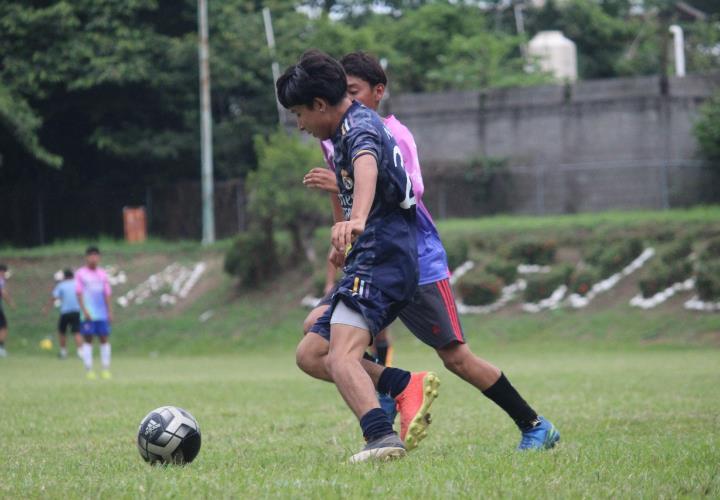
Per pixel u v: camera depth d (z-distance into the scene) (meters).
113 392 40.28
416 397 17.38
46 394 39.47
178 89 137.62
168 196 129.62
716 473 15.27
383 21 168.25
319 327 17.34
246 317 98.88
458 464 16.05
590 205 113.69
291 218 103.38
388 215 16.28
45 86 132.50
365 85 20.08
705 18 177.38
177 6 138.88
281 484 14.03
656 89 112.00
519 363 62.25
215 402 35.19
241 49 137.62
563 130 116.25
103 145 134.12
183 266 114.25
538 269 97.56
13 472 17.69
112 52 130.62
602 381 42.06
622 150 113.62
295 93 16.30
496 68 150.38
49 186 143.50
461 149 121.56
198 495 13.40
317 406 33.25
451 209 119.88
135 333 98.75
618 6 178.25
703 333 79.25
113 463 18.72
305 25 146.50
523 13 175.75
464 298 92.69
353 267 16.22
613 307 87.62
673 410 28.31
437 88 153.00
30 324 103.56
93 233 132.88
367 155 15.56
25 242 133.50
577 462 16.48
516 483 14.03
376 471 14.91
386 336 35.88
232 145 139.25
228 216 123.50
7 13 128.75
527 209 116.50
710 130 107.69
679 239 93.81
